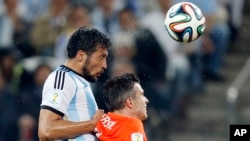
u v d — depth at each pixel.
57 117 20.92
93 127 20.86
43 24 40.69
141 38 38.72
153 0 40.41
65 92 21.09
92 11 40.22
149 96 38.25
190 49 39.97
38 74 38.09
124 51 38.09
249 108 39.91
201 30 22.91
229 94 39.59
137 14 39.72
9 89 38.44
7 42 40.78
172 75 39.16
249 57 43.16
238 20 43.56
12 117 38.00
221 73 42.09
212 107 40.97
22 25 41.16
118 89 22.06
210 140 40.00
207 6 41.03
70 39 21.56
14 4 41.50
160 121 38.31
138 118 22.12
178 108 39.38
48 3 41.31
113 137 21.50
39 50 40.47
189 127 39.81
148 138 37.56
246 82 40.72
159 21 39.28
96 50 21.44
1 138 37.94
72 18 40.06
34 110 38.03
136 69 38.34
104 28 39.44
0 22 41.12
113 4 40.00
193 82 40.25
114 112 22.17
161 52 38.84
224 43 41.78
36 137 38.12
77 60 21.44
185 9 22.83
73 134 20.73
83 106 21.31
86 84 21.50
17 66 38.94
